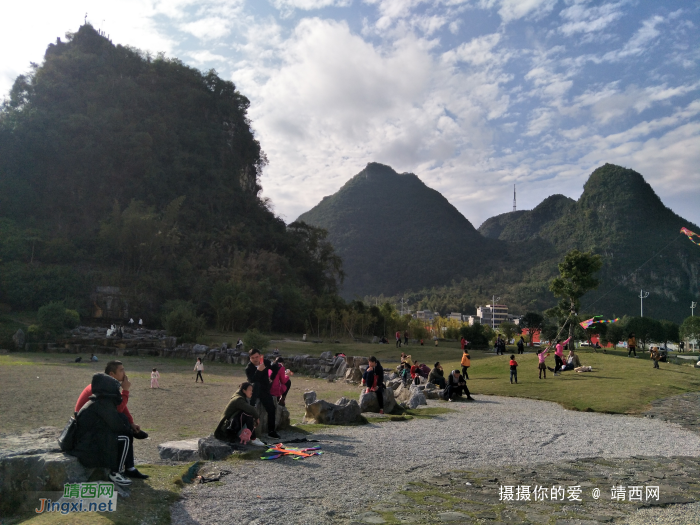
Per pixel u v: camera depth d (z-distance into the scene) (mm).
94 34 120750
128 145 104125
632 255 199000
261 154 142500
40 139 92812
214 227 111125
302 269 123125
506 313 191125
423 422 13039
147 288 80625
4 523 5211
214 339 58094
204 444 8375
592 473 8031
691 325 79812
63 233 88125
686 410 16250
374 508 5941
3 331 45125
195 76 131875
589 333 66312
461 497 6523
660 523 5727
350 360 32594
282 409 11195
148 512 5371
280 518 5477
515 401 18719
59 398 16812
